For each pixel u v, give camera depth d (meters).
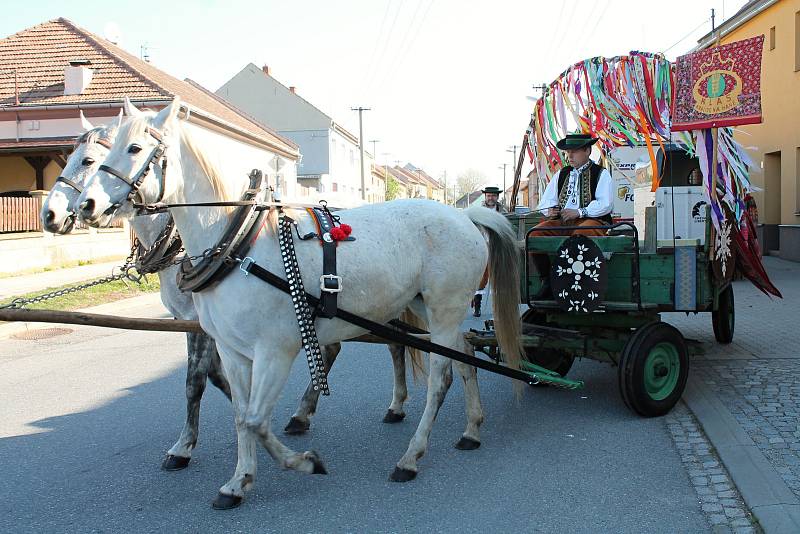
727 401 5.39
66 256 15.88
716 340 7.79
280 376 3.92
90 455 4.79
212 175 3.95
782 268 14.88
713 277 5.79
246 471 3.95
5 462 4.65
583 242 5.28
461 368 4.85
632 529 3.51
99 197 3.66
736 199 6.25
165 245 4.54
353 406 5.93
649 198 6.87
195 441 4.60
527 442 4.89
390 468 4.49
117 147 3.78
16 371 7.46
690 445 4.70
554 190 6.34
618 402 5.84
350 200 6.79
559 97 6.60
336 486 4.20
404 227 4.46
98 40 24.42
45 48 22.84
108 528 3.66
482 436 5.06
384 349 8.38
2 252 13.98
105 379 7.05
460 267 4.59
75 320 3.97
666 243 5.33
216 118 22.17
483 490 4.08
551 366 6.42
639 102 6.07
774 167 17.56
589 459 4.51
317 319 4.07
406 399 5.51
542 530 3.53
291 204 4.26
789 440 4.45
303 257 3.97
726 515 3.61
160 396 6.36
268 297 3.81
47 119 20.17
